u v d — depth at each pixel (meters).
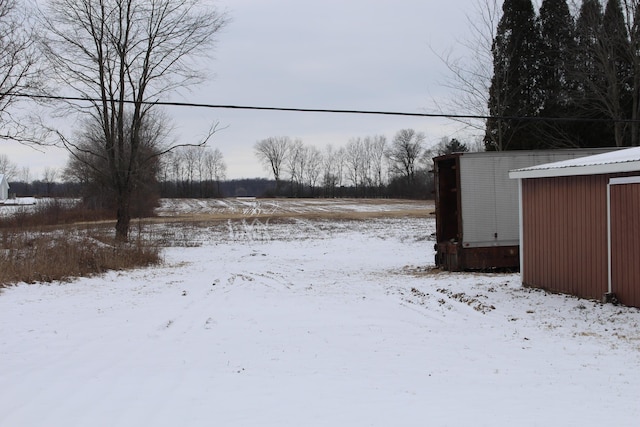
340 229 43.31
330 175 128.00
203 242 34.78
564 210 11.66
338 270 19.80
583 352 7.36
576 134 28.86
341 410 5.24
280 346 8.08
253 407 5.36
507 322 9.45
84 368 6.89
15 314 10.75
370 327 9.36
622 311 9.66
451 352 7.57
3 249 19.12
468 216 16.97
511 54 29.05
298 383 6.20
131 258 21.73
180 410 5.29
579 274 11.25
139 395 5.78
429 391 5.86
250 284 15.77
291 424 4.86
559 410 5.17
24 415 5.18
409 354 7.51
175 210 72.25
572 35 27.02
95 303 12.27
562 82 29.44
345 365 6.98
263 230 43.44
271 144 128.62
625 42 24.27
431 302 11.62
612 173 10.30
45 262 17.08
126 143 33.81
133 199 51.66
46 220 38.94
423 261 22.34
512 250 17.02
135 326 9.62
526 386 5.98
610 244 10.38
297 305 11.81
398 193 111.81
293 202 89.94
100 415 5.16
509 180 17.03
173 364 7.08
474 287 13.06
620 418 4.92
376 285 14.85
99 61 29.25
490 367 6.79
